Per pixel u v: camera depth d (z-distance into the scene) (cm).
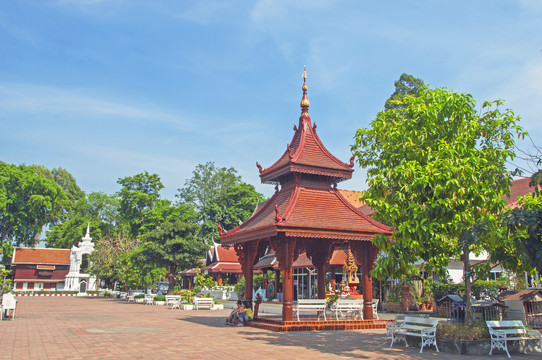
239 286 3706
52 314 2680
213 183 8488
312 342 1381
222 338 1483
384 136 1512
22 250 7594
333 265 3052
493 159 1387
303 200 1866
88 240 7525
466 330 1243
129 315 2612
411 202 1291
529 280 2456
